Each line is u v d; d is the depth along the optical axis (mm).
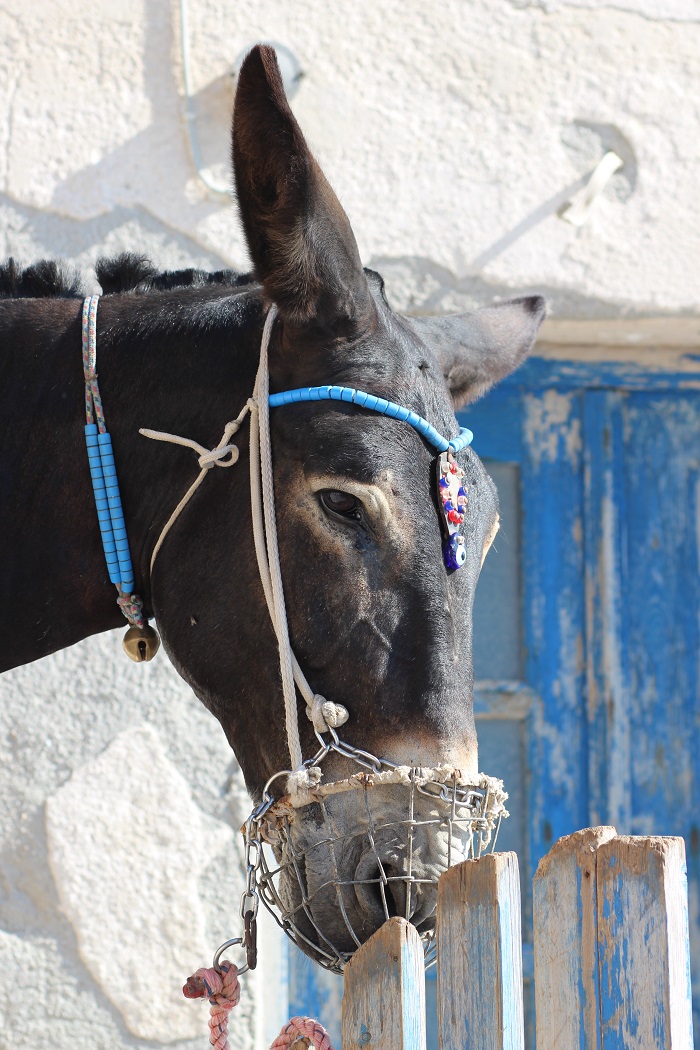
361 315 1974
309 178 1852
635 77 3863
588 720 3969
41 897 3293
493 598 3992
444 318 2566
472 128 3756
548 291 3732
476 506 2049
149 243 3564
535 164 3770
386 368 1964
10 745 3332
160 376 2143
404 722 1813
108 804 3334
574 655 3990
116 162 3572
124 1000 3271
